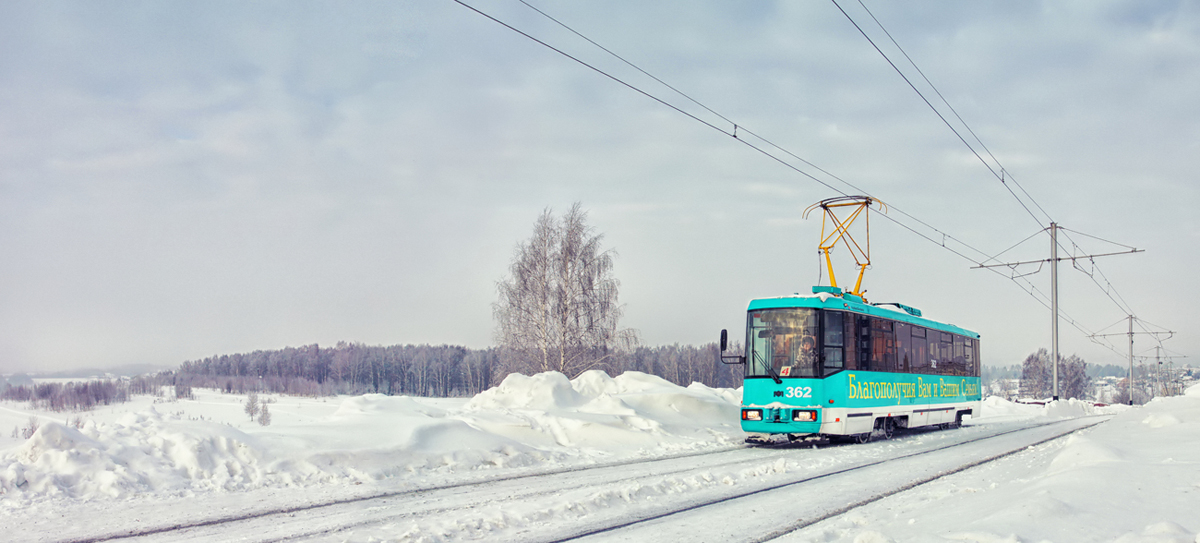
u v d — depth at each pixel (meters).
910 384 20.56
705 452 15.41
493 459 12.55
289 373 138.25
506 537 7.11
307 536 7.16
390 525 7.69
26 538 6.95
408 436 12.52
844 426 17.11
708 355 94.94
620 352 35.59
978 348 26.98
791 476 11.73
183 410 46.41
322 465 10.71
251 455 10.42
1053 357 38.66
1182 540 5.04
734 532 7.54
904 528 6.90
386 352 125.62
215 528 7.50
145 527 7.45
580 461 13.42
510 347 35.28
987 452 16.02
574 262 35.88
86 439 9.61
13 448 9.36
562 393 20.25
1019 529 5.86
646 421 17.80
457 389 111.50
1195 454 9.30
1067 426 25.09
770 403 17.17
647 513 8.41
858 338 18.08
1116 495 6.95
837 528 7.57
